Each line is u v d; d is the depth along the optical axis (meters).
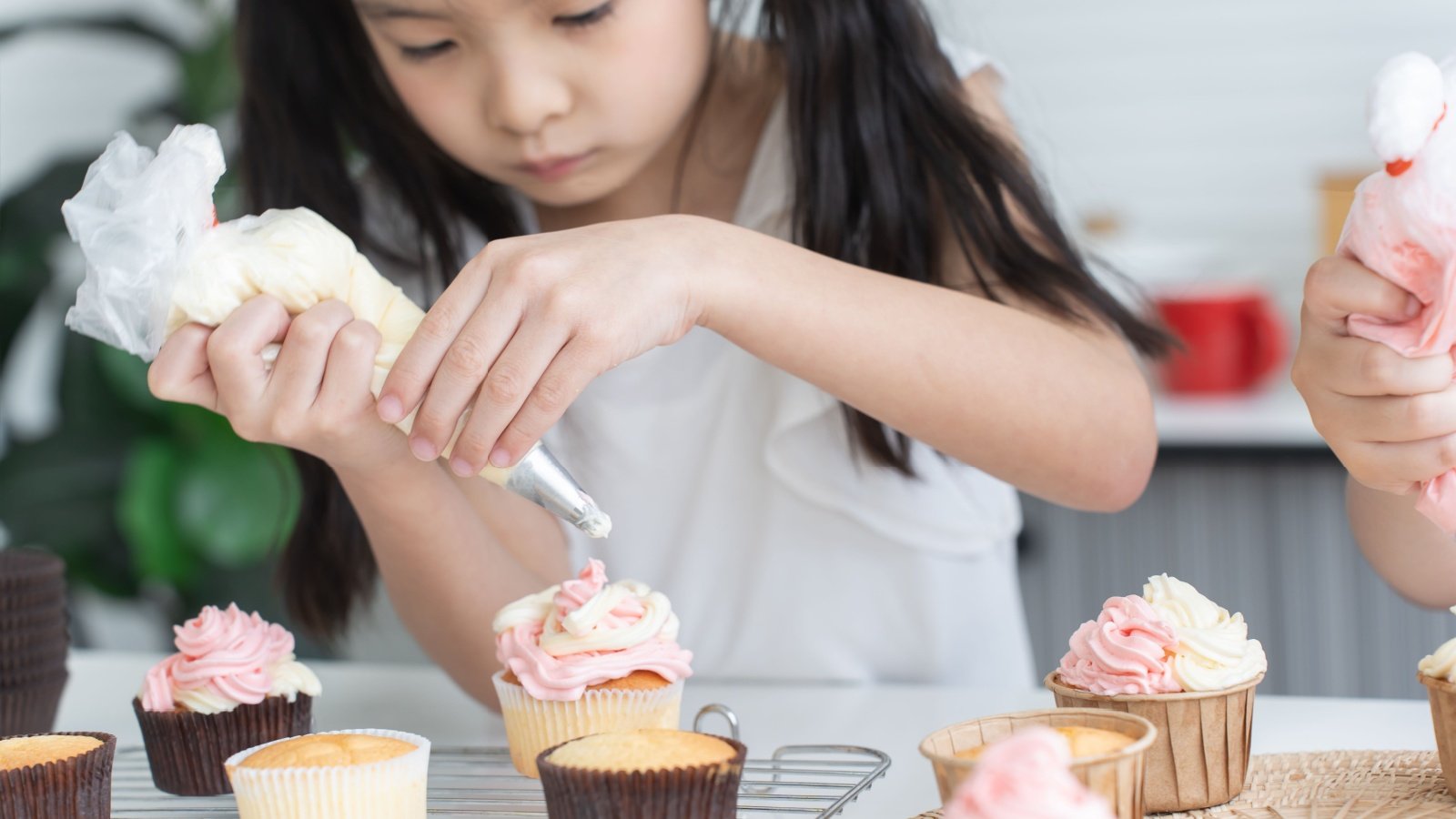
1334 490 1.64
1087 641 0.86
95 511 1.83
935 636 1.14
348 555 1.09
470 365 0.82
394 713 1.04
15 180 2.14
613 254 0.85
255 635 0.95
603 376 1.14
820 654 1.15
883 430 1.05
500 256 0.84
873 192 1.03
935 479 1.12
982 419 0.95
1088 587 1.76
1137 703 0.83
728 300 0.89
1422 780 0.84
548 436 1.15
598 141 0.96
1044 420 0.96
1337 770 0.86
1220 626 0.86
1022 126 1.21
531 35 0.93
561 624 0.93
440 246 1.10
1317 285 0.80
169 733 0.93
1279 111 2.10
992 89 1.12
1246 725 0.84
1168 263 1.96
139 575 1.82
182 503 1.76
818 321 0.91
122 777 0.96
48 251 1.84
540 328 0.82
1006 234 1.01
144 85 2.13
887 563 1.14
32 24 1.86
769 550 1.14
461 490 1.05
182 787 0.93
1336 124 2.07
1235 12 2.10
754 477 1.14
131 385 1.77
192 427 1.78
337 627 1.11
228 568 1.83
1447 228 0.76
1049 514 1.77
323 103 1.09
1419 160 0.76
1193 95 2.13
